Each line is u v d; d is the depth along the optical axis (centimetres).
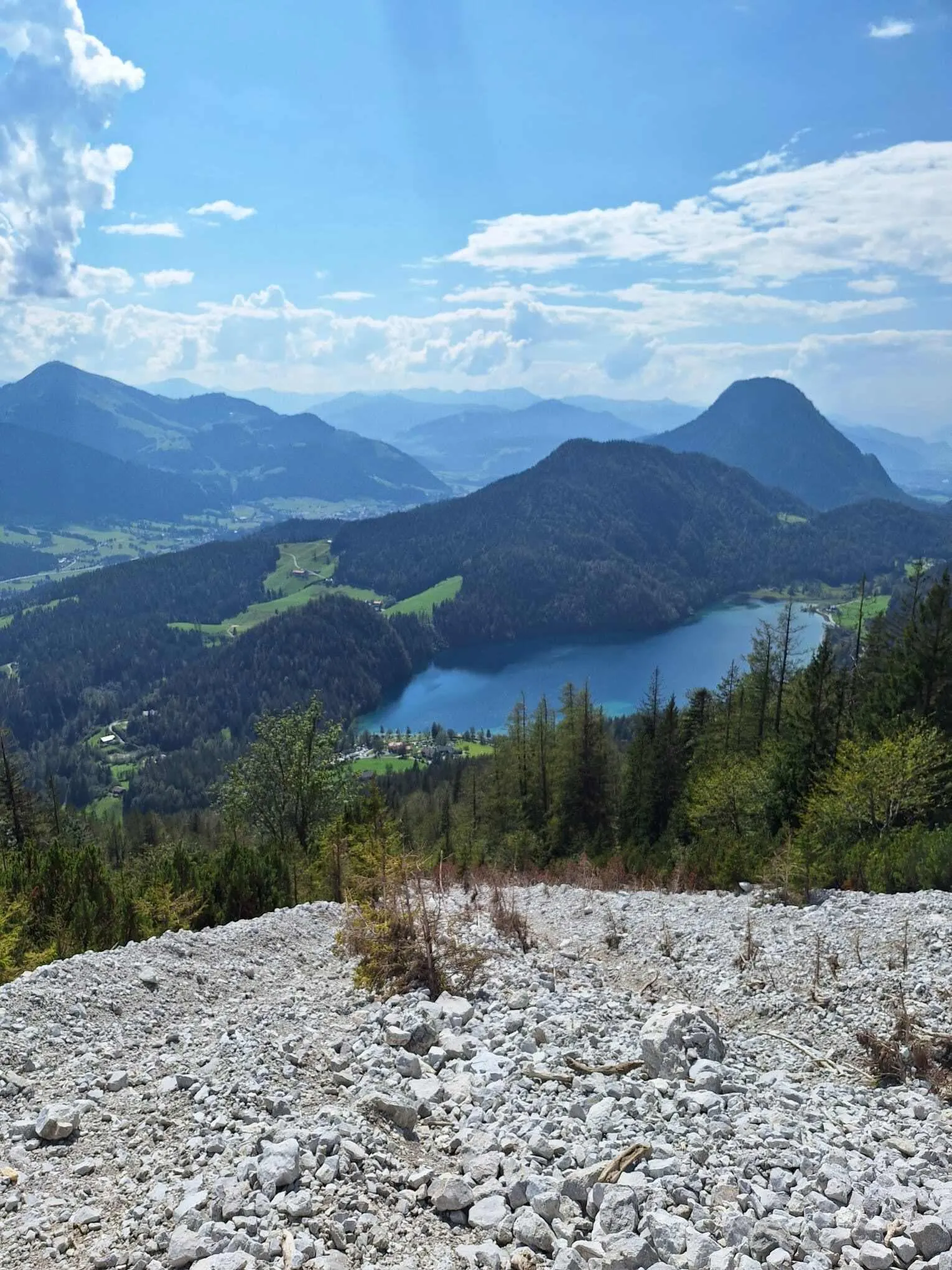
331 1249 551
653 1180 625
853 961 1330
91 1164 689
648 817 5222
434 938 1255
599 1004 1124
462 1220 595
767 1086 878
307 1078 858
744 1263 520
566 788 5800
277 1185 605
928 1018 1086
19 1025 1027
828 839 2639
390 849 2308
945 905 1548
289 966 1415
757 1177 647
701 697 6184
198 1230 561
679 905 1917
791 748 3812
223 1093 805
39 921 1812
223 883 2112
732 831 3434
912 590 4741
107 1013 1115
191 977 1295
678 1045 908
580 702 6150
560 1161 650
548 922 1850
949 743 2862
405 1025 978
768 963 1392
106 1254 553
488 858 4659
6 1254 564
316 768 3816
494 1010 1075
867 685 4709
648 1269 515
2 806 4625
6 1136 747
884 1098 897
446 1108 777
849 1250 546
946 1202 592
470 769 8750
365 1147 670
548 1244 552
